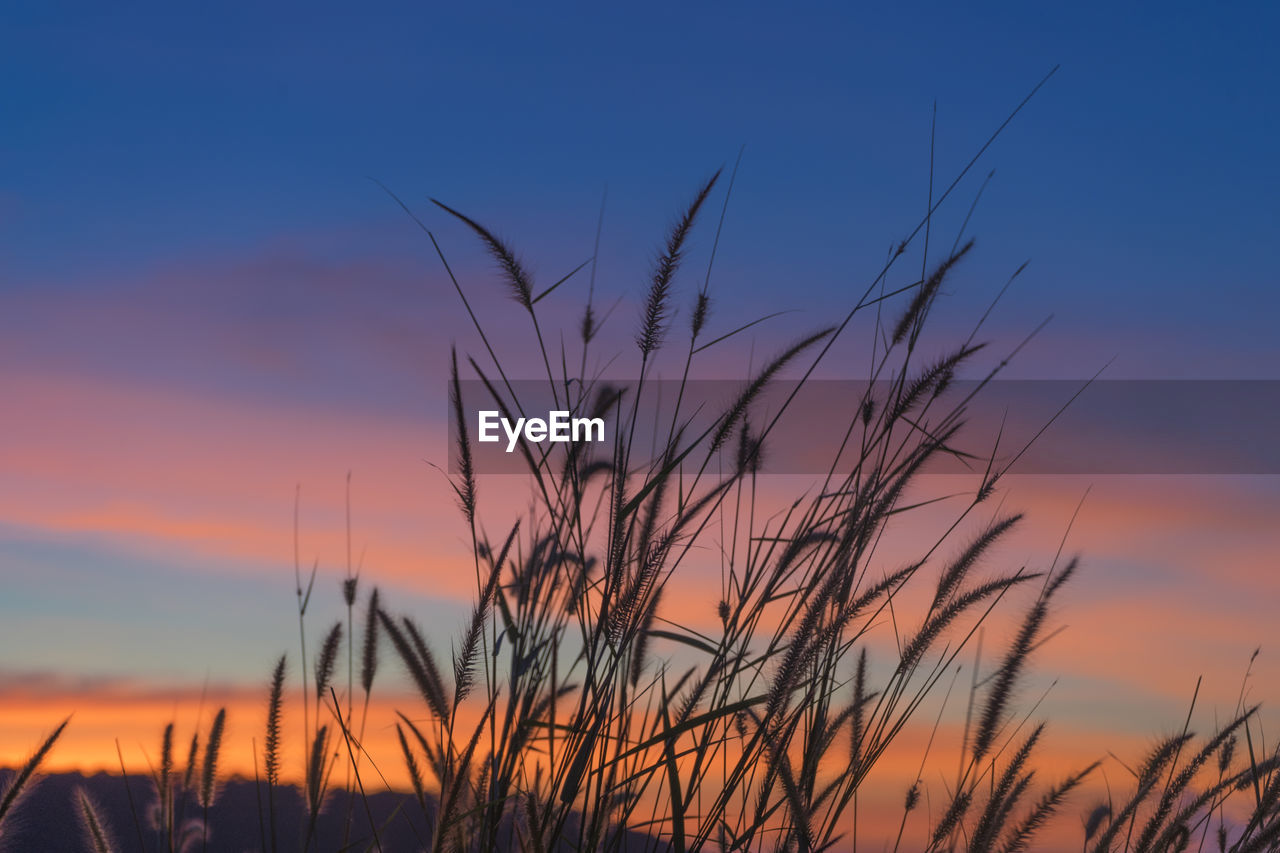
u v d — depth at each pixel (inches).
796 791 81.0
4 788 80.1
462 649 76.8
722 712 82.0
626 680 85.4
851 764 84.7
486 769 81.0
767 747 82.8
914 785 84.8
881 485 86.0
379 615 85.4
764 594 86.0
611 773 82.0
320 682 85.7
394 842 93.4
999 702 83.4
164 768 85.9
